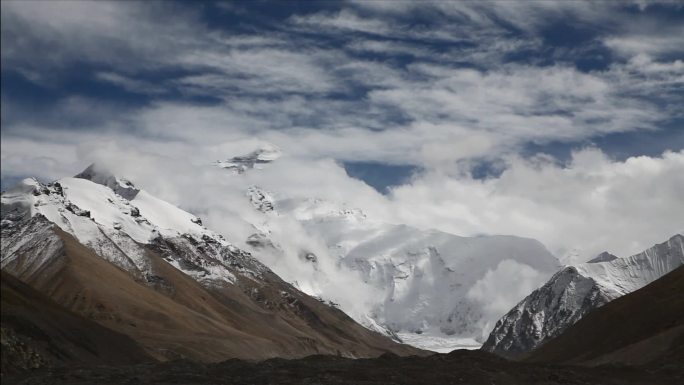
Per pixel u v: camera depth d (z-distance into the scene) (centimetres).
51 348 19538
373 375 12975
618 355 19400
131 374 13662
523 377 13325
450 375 13025
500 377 13112
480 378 12925
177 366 14550
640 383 13662
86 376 13525
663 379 14075
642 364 18050
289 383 12362
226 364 14562
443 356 14938
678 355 17275
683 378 14212
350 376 12925
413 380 12681
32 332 19738
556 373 13762
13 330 17788
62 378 13350
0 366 14388
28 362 15312
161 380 12912
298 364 14100
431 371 13338
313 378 12712
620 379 13888
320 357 15250
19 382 13212
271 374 13125
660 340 18900
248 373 13400
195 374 13400
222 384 12531
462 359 14488
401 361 14400
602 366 14912
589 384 13238
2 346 15000
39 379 13350
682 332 18675
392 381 12631
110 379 13188
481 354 14888
